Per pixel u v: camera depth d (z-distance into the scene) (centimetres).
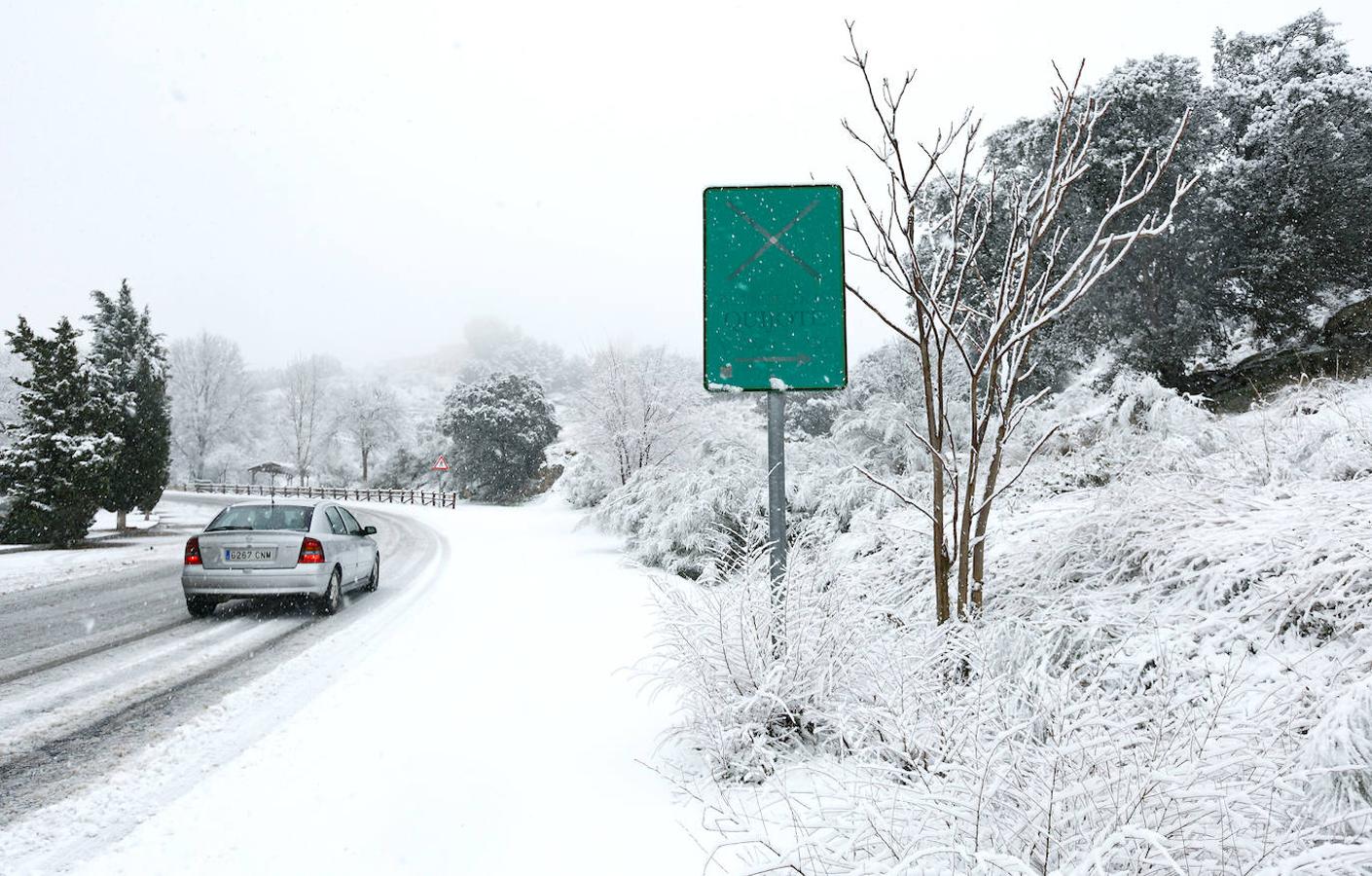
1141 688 332
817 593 398
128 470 2452
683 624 386
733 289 400
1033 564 519
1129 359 2116
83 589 1171
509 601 948
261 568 873
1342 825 224
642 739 398
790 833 259
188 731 458
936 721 267
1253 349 2377
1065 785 209
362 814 314
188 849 295
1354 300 2188
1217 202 2188
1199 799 204
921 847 205
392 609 938
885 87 368
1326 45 2453
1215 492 500
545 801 314
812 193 400
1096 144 1911
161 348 3784
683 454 2255
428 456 6575
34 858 293
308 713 481
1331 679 300
